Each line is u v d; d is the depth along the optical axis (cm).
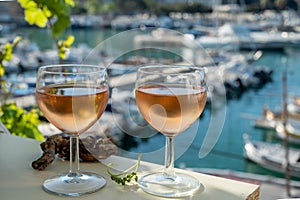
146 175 65
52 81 57
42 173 66
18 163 70
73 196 57
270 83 1011
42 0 125
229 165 523
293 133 596
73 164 65
